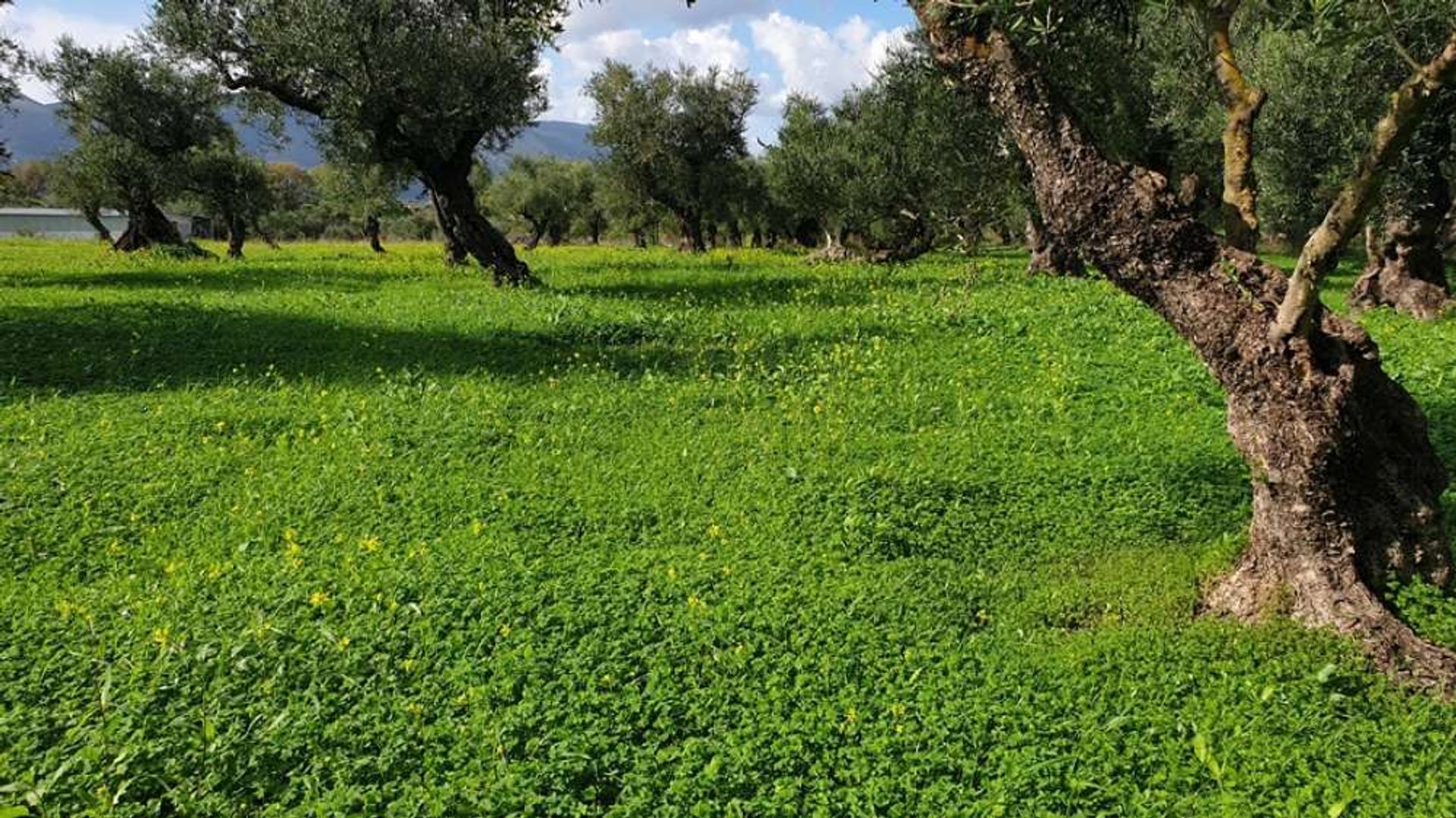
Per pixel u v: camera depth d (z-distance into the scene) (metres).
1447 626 5.70
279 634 5.69
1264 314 5.86
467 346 14.47
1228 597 6.39
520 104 22.25
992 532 7.77
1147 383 12.01
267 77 21.67
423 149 21.66
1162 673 5.51
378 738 4.83
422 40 20.11
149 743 4.68
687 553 7.14
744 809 4.36
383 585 6.39
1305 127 16.16
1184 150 20.22
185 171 37.25
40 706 5.09
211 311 17.58
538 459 9.32
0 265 30.95
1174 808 4.40
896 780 4.54
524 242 68.19
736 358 13.88
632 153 44.28
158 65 33.72
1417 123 5.01
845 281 23.73
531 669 5.40
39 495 8.19
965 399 11.37
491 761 4.66
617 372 13.01
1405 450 6.03
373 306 18.59
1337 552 5.80
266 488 8.40
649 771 4.63
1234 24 16.48
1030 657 5.74
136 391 11.80
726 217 49.84
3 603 6.23
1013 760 4.70
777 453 9.55
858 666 5.61
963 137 20.67
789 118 37.12
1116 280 6.33
